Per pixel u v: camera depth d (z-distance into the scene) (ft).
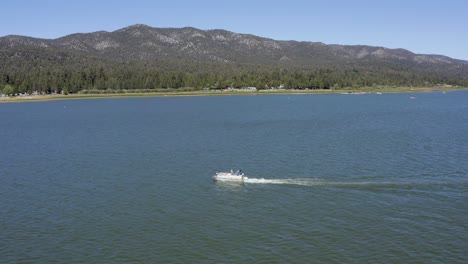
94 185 315.17
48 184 319.68
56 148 459.73
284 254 204.13
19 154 430.61
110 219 249.34
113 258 203.62
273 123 629.92
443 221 238.27
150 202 276.62
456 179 312.29
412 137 490.49
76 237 226.38
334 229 229.66
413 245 211.20
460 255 201.46
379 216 246.27
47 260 203.31
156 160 391.24
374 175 324.80
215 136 517.14
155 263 198.70
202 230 231.91
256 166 360.48
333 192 288.51
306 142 466.29
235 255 204.13
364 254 202.90
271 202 271.90
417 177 318.65
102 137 527.40
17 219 251.19
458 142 453.17
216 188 302.66
